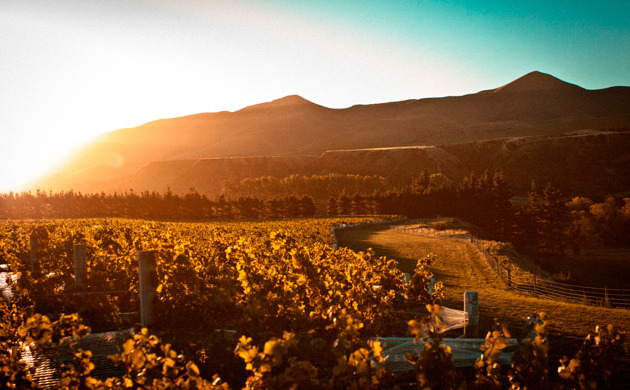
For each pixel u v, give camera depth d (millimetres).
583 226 70750
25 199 103312
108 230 13641
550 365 6379
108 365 5535
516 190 166375
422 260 9352
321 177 164625
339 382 3350
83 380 3436
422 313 8391
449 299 13164
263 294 6852
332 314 5273
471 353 5664
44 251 12695
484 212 87812
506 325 3320
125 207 102938
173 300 6758
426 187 112312
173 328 6668
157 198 103000
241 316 6375
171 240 9586
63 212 99500
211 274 7320
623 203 90000
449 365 3244
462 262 26734
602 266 53156
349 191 155500
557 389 3213
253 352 3061
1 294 10617
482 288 17250
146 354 3258
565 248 70750
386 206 99000
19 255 14289
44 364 5523
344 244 36438
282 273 7590
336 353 3561
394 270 9242
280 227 34812
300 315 6051
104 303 8773
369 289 8039
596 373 3285
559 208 69562
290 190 160375
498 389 3270
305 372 3232
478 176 194625
